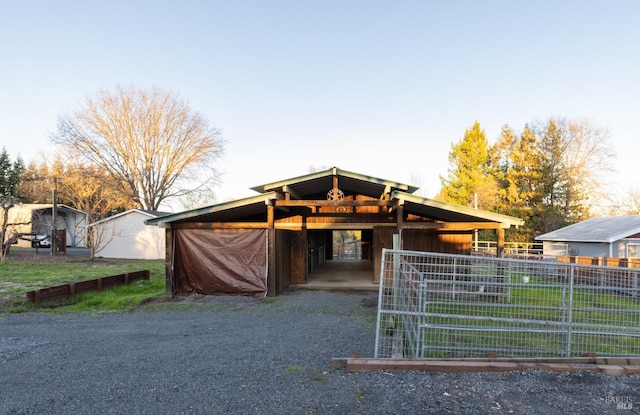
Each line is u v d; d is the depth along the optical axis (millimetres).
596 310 4789
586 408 3240
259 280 10016
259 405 3361
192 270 10336
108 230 23250
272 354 4926
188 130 33000
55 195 21688
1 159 36656
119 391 3734
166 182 33250
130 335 6094
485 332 5582
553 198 29484
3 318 7613
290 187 10594
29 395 3666
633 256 16047
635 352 4977
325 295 10031
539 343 5141
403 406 3279
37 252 20953
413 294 5203
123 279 11875
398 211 10383
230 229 10297
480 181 32250
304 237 12297
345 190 12336
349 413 3178
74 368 4465
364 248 22422
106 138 29766
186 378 4070
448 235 12273
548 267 5227
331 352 5016
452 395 3475
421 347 4570
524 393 3508
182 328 6586
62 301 9188
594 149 30547
